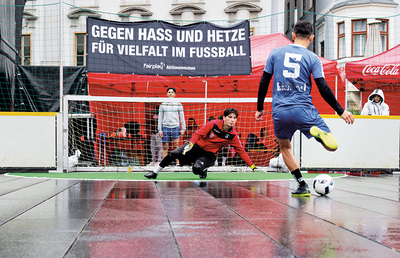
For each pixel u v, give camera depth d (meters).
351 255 2.03
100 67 9.20
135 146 9.55
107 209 3.48
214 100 8.57
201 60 9.64
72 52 25.70
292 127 4.35
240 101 8.51
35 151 8.19
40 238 2.39
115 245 2.22
